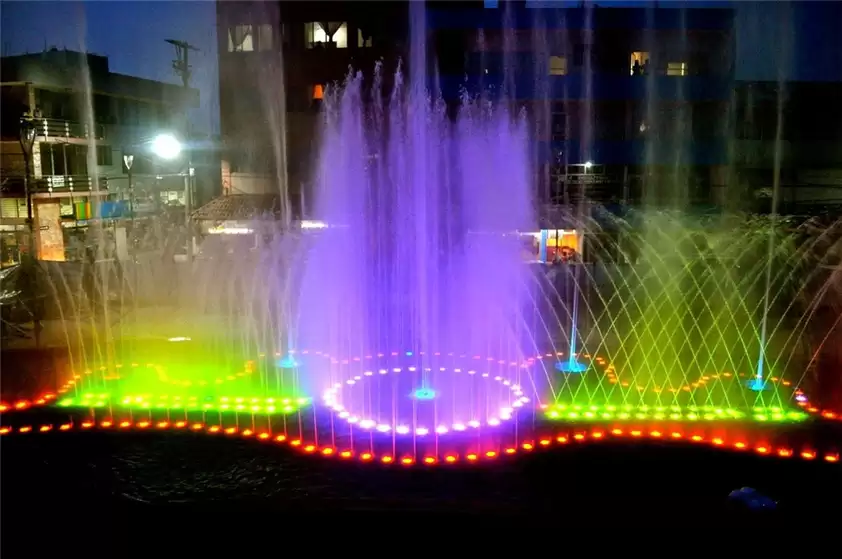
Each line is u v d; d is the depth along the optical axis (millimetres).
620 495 8516
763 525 7406
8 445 10297
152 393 12773
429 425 11031
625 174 33062
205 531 7531
